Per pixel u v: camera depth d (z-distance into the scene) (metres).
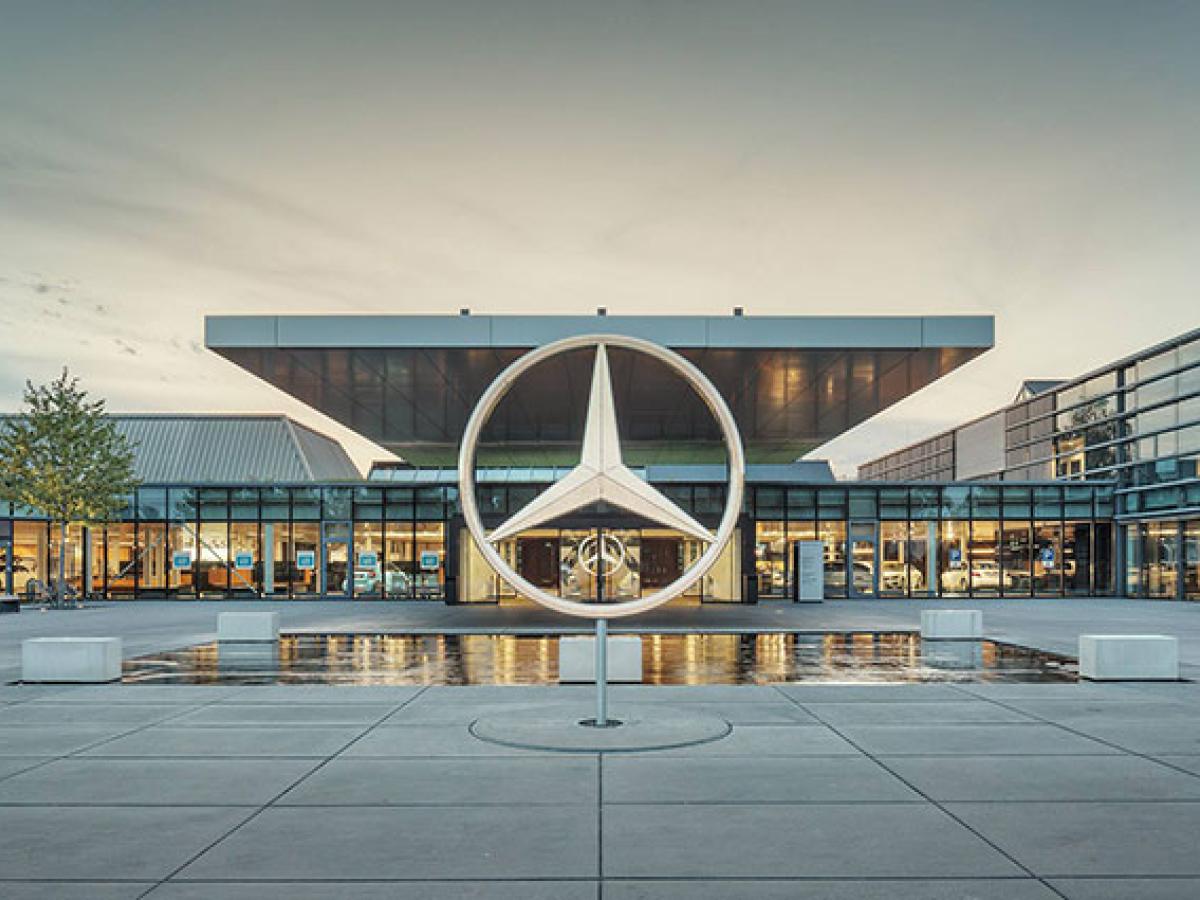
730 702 12.16
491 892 5.59
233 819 7.09
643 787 7.95
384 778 8.29
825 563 40.31
